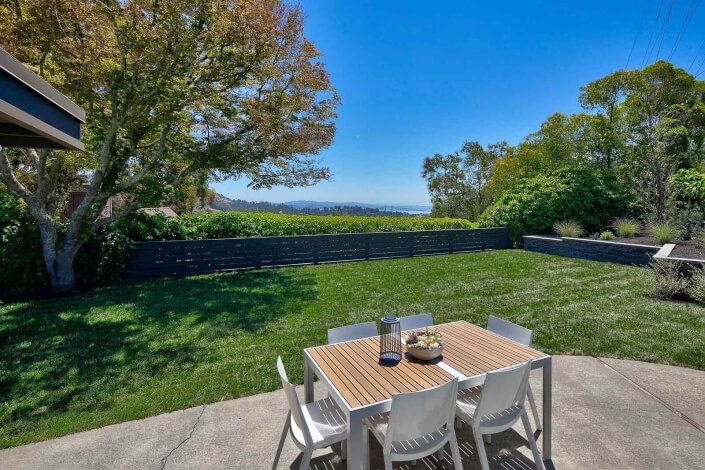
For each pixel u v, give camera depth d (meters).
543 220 11.87
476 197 28.81
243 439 2.61
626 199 11.35
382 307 5.84
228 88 7.45
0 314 5.46
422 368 2.27
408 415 1.81
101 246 7.38
